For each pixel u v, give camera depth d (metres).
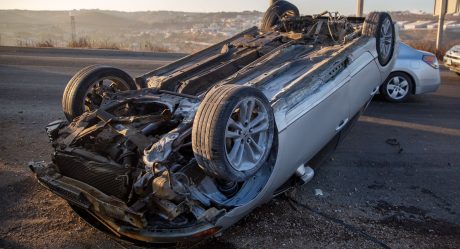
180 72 5.39
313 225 4.44
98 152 4.07
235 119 3.87
